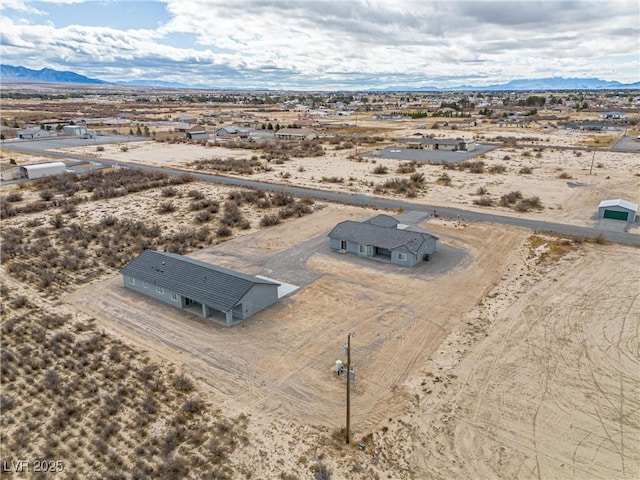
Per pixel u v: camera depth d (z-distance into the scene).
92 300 32.28
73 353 25.34
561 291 32.66
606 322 28.47
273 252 41.41
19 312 30.41
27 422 19.98
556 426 20.09
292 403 21.67
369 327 28.53
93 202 58.97
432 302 31.64
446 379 23.38
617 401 21.61
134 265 34.50
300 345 26.59
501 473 17.72
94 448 18.55
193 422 20.25
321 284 34.75
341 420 20.56
